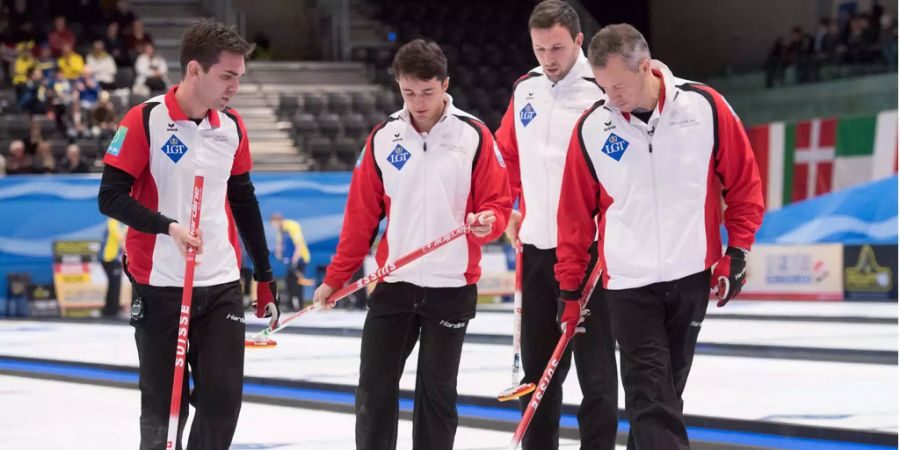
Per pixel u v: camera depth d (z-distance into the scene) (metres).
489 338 31.64
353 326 37.25
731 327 34.53
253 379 24.25
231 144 12.49
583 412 14.31
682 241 12.21
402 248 13.30
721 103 12.23
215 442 12.37
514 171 15.14
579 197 12.73
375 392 13.40
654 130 12.13
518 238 14.71
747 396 20.41
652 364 12.15
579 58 14.42
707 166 12.23
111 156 12.09
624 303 12.38
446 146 13.13
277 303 13.46
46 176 45.00
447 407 13.40
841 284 47.12
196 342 12.59
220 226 12.48
